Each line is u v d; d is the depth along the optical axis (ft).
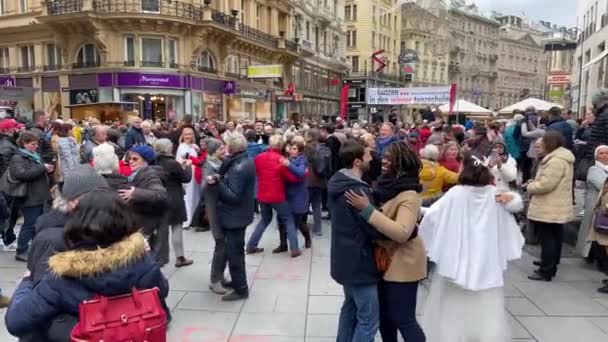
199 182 26.43
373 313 10.61
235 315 15.19
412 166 10.50
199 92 85.46
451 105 54.85
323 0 151.94
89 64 83.30
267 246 23.66
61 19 79.00
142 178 15.10
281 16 121.49
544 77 352.69
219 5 93.56
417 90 56.75
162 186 15.10
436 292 12.71
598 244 18.81
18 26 90.89
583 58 98.27
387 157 10.64
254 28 106.42
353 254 10.42
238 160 15.84
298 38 124.47
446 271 12.06
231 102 94.53
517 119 37.32
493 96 293.84
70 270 6.41
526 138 36.52
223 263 16.99
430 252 12.21
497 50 294.87
